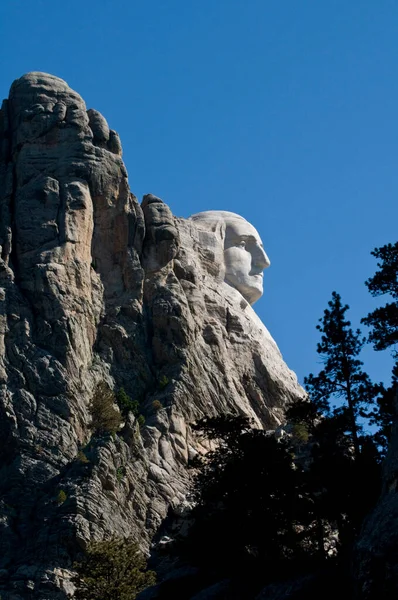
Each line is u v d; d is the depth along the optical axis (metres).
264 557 183.62
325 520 189.75
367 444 187.12
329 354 198.00
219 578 186.62
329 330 199.00
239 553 185.50
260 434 196.00
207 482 199.12
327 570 167.12
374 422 191.12
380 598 141.75
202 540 187.75
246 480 188.50
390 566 142.38
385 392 192.00
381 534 146.50
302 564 178.75
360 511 179.12
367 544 146.75
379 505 154.00
